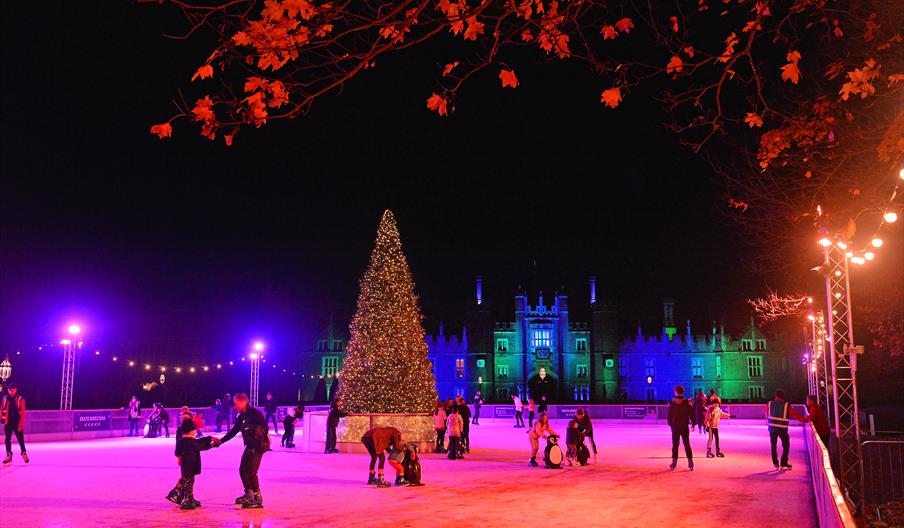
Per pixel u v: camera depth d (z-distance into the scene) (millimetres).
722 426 45219
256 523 11352
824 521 8625
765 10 6902
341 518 11898
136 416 35344
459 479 17500
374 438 16031
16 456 23359
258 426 12867
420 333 26688
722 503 13641
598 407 54500
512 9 6020
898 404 57906
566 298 111000
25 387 78812
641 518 12008
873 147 9812
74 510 12445
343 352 106500
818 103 9055
